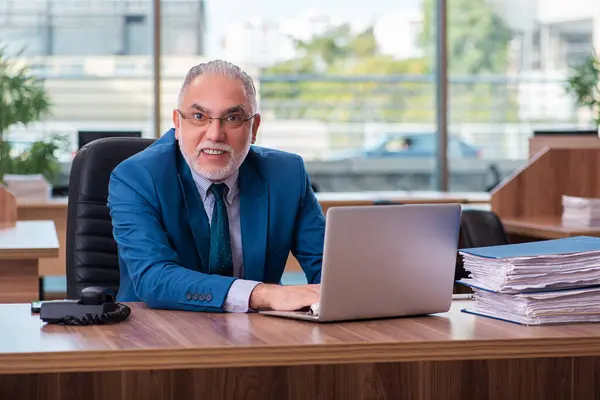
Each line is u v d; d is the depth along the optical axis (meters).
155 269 2.29
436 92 9.08
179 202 2.46
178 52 9.15
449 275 2.15
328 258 2.00
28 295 3.64
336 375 2.26
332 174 10.32
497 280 2.08
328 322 2.04
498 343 1.87
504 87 9.49
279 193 2.58
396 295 2.09
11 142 8.28
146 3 9.19
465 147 9.59
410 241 2.09
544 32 9.48
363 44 9.95
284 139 10.08
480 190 9.73
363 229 2.02
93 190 2.98
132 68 9.22
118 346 1.77
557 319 2.04
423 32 9.92
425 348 1.84
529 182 5.35
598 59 8.86
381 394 2.27
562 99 9.59
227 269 2.47
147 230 2.38
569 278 2.07
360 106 10.16
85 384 2.18
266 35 9.70
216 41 9.48
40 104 8.49
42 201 6.27
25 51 9.09
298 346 1.79
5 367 1.71
